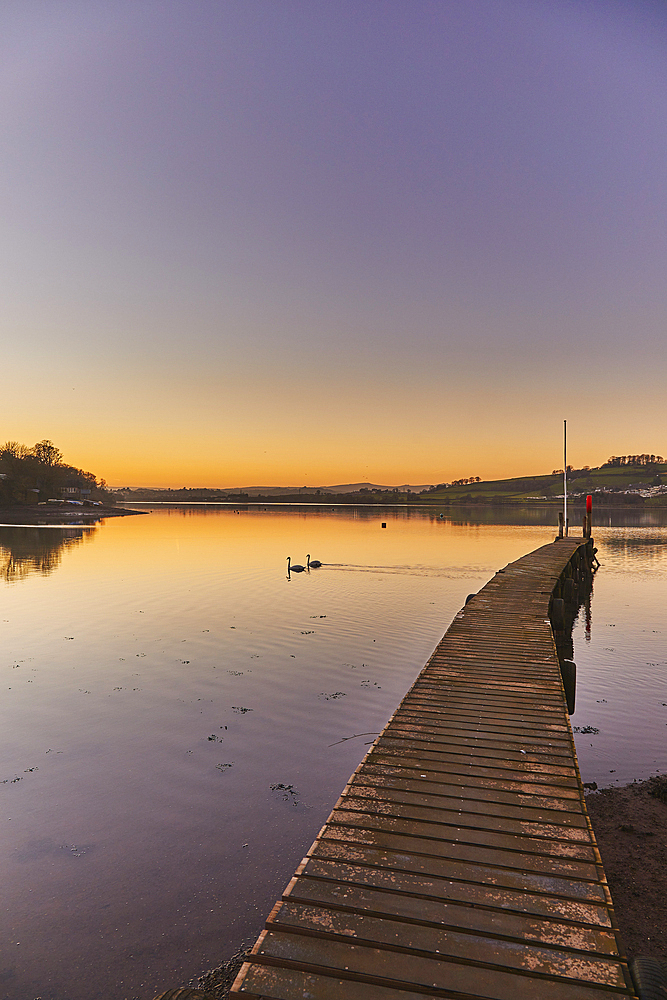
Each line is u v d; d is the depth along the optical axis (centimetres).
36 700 1204
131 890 620
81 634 1781
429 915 360
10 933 558
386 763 595
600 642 1720
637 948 527
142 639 1717
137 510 15512
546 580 1978
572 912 363
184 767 906
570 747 637
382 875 403
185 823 750
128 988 492
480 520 10012
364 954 330
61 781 861
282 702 1190
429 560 3794
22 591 2586
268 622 1947
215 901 602
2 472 11988
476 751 626
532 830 465
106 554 4191
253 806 791
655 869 652
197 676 1359
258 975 318
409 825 472
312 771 894
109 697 1221
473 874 404
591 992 304
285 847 697
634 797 817
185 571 3241
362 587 2678
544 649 1080
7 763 922
